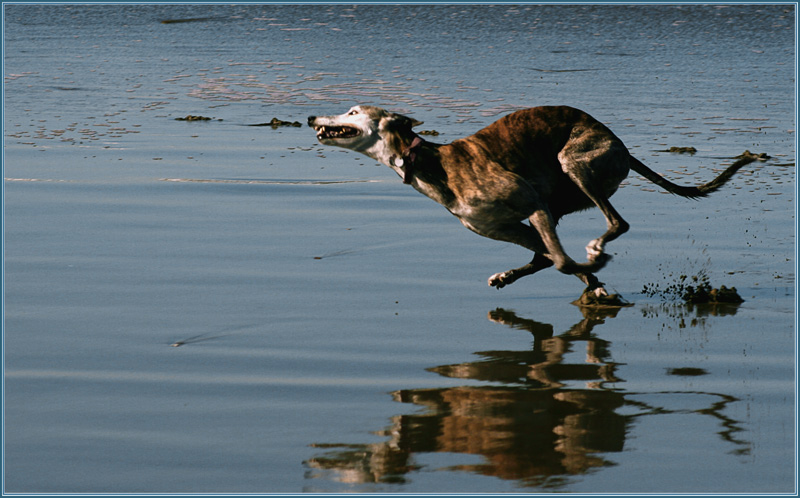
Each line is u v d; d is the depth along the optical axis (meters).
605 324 31.69
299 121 65.88
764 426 24.20
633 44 103.19
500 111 67.12
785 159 54.34
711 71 85.94
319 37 108.69
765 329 30.95
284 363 28.33
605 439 23.56
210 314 32.34
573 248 39.28
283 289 34.91
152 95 75.19
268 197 47.34
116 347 29.50
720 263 37.62
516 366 28.16
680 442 23.41
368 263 37.94
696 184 48.50
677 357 28.78
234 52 97.88
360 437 23.70
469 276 36.62
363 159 55.50
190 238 40.91
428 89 76.12
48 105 70.88
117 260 37.97
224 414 24.97
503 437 23.72
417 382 27.03
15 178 50.12
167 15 130.25
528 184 31.86
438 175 31.92
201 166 53.12
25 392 26.34
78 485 21.50
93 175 50.88
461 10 129.88
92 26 120.25
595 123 32.78
